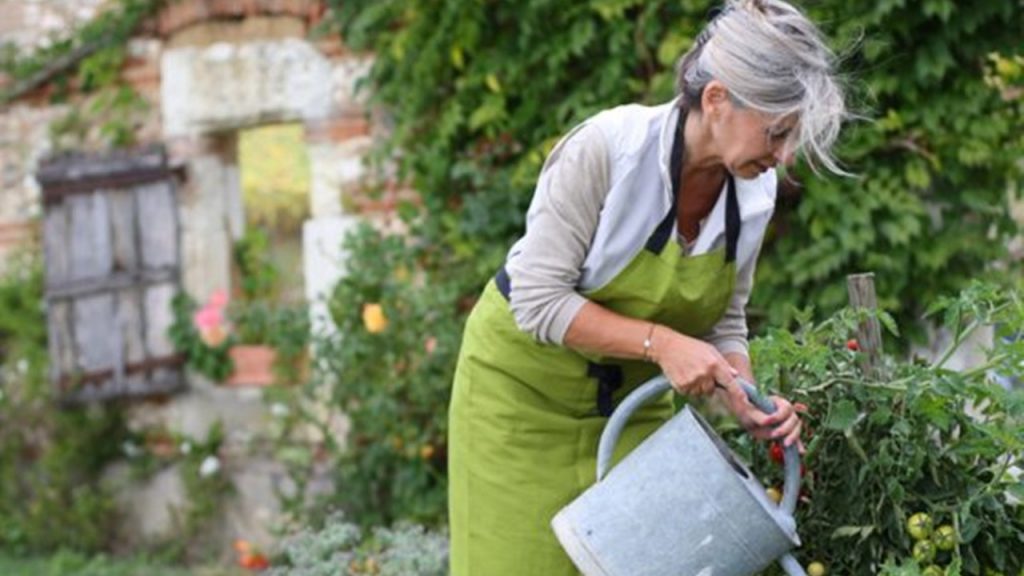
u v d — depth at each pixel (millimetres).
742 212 3053
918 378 3199
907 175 5195
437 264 6250
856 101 3596
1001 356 3207
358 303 6207
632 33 5645
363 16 6211
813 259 5277
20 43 7324
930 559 3180
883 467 3209
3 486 7352
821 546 3334
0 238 7438
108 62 7074
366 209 6539
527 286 3006
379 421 6109
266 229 8305
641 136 2957
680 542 2957
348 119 6570
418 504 6047
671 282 3031
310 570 4727
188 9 6887
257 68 6766
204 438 7000
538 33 5773
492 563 3254
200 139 6957
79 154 7176
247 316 6848
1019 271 5438
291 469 6695
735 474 2941
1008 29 5176
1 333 7477
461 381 3311
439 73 6117
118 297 7113
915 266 5277
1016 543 3275
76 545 7184
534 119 5930
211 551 6984
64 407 7246
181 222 7016
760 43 2727
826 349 3199
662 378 3039
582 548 3008
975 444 3176
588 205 2971
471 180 6172
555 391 3213
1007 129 5195
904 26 5105
